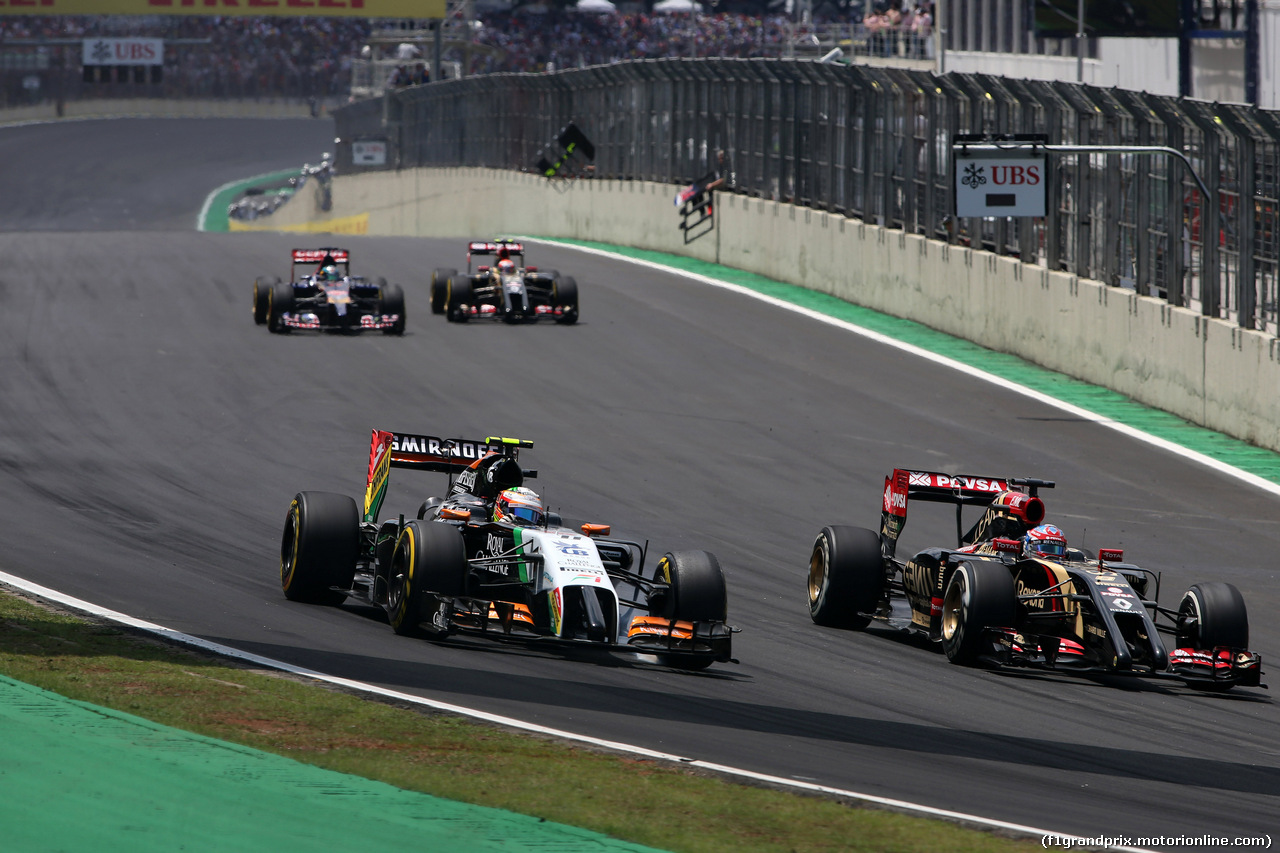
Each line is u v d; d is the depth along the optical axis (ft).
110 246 463.83
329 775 81.41
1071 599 129.39
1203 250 263.90
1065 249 309.01
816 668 127.65
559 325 343.26
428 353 303.07
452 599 122.01
